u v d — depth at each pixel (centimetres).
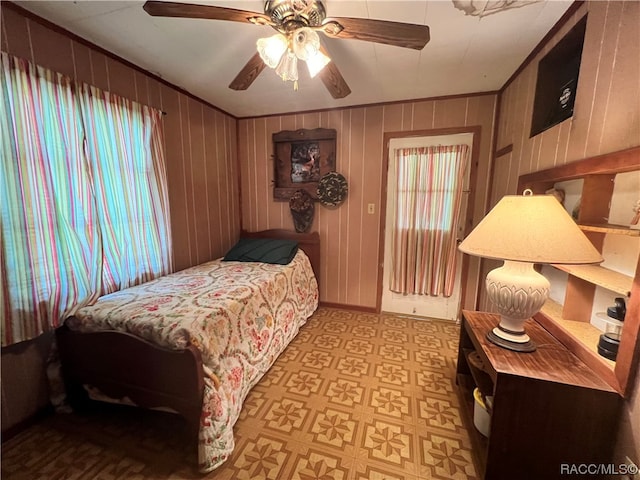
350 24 118
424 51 183
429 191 281
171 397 137
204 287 201
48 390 164
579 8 137
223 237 320
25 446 144
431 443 145
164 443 146
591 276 122
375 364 215
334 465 133
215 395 134
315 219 323
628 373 99
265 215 341
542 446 113
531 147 185
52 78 152
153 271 222
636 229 108
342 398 178
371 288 315
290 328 243
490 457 119
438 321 294
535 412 112
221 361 149
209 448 128
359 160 298
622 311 115
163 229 229
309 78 223
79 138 166
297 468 132
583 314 145
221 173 311
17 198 139
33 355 156
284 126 317
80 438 149
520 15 146
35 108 146
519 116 206
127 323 146
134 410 169
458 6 139
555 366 118
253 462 135
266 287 214
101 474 130
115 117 189
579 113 135
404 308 309
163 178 228
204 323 146
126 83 201
